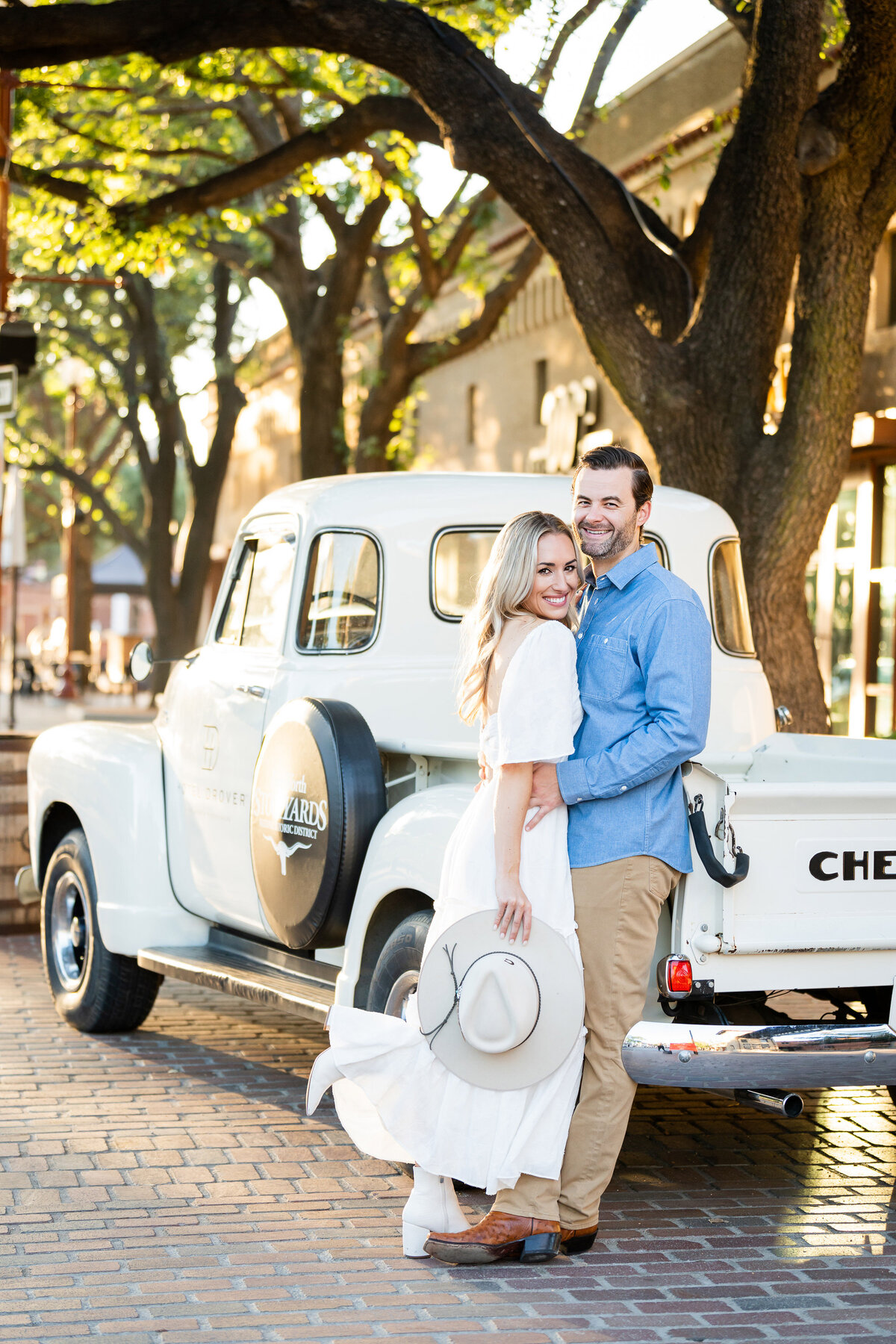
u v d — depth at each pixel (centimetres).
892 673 1362
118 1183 479
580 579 420
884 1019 477
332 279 1647
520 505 598
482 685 414
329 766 508
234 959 616
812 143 818
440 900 424
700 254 995
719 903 418
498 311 1644
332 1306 385
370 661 576
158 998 778
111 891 661
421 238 1577
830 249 836
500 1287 400
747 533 868
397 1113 412
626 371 897
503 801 402
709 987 419
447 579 589
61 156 1666
